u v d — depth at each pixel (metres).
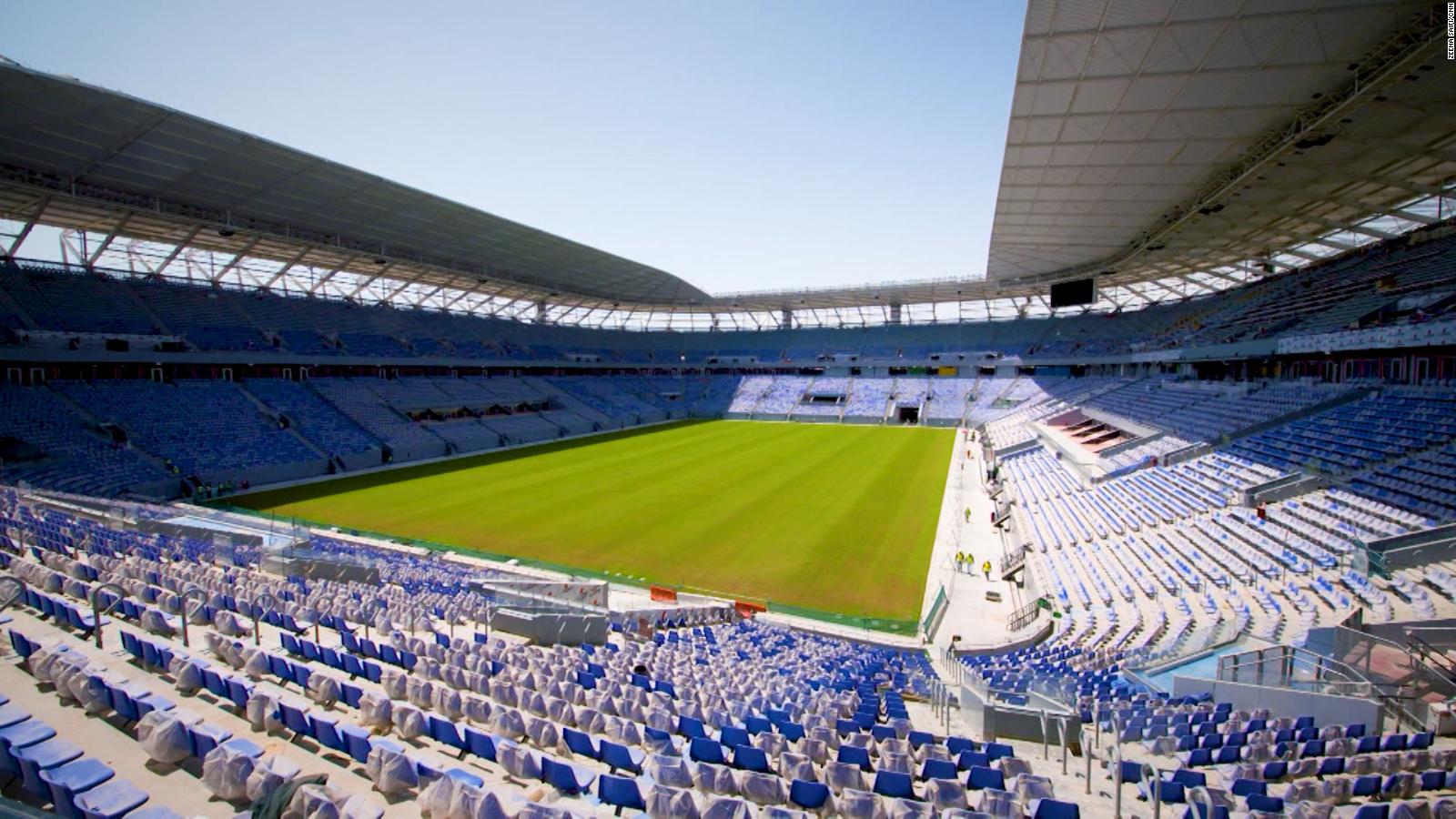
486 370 61.28
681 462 42.75
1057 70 20.77
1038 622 17.56
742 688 10.95
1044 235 41.00
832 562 22.56
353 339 48.94
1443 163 26.31
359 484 34.75
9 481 25.42
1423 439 21.50
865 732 9.41
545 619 14.27
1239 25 17.97
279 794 5.13
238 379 41.09
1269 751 8.88
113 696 7.08
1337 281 36.12
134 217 34.12
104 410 32.56
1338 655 12.46
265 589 13.98
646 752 8.08
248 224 37.09
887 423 68.69
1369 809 6.50
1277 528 20.06
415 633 13.11
